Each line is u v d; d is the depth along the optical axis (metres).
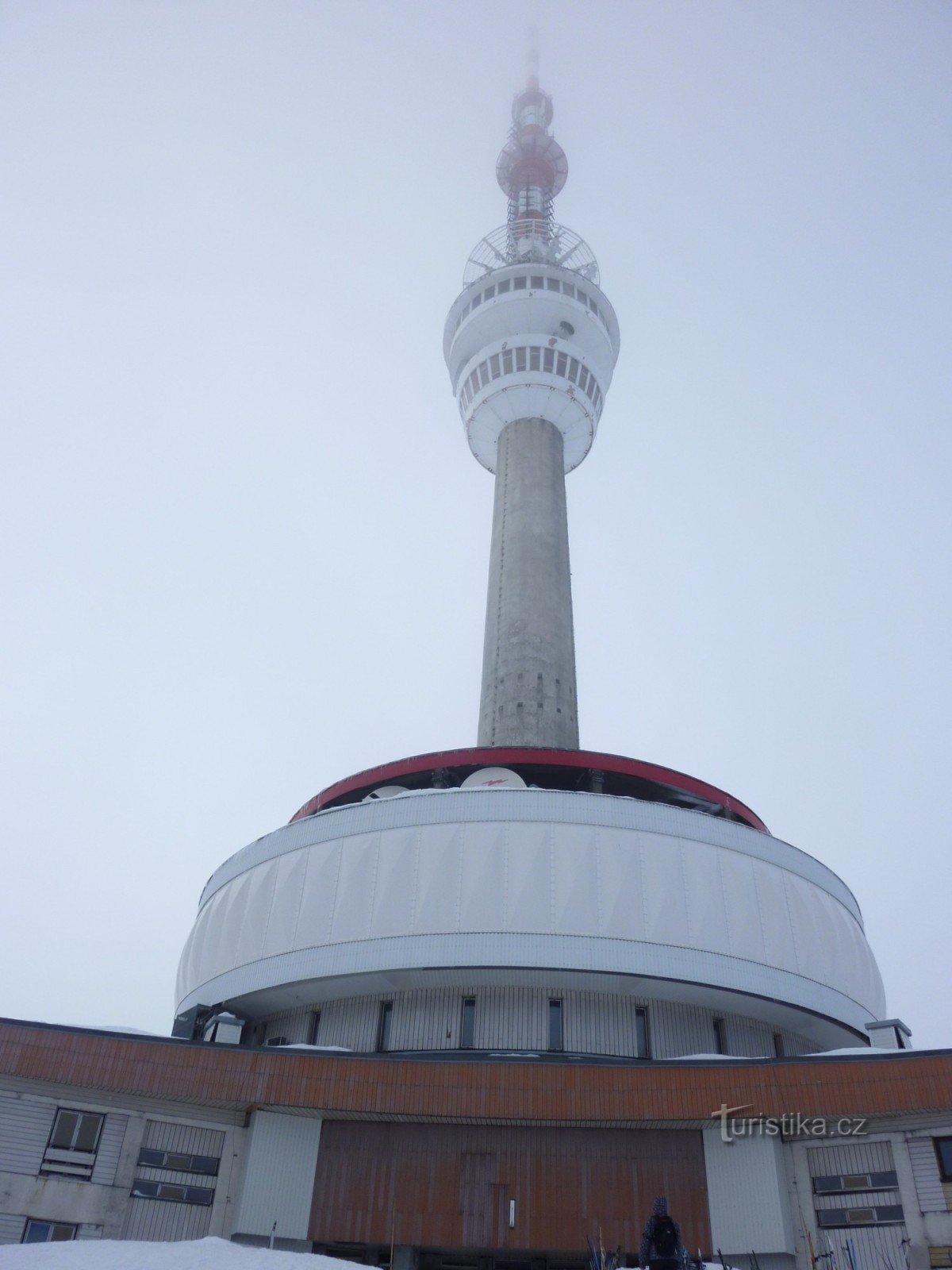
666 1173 33.94
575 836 46.53
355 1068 35.44
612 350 92.25
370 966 44.34
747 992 44.94
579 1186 33.97
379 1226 33.81
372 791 56.50
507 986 45.00
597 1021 44.19
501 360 86.44
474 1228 33.56
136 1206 33.25
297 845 50.44
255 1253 22.16
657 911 45.16
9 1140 32.91
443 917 44.72
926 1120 31.48
